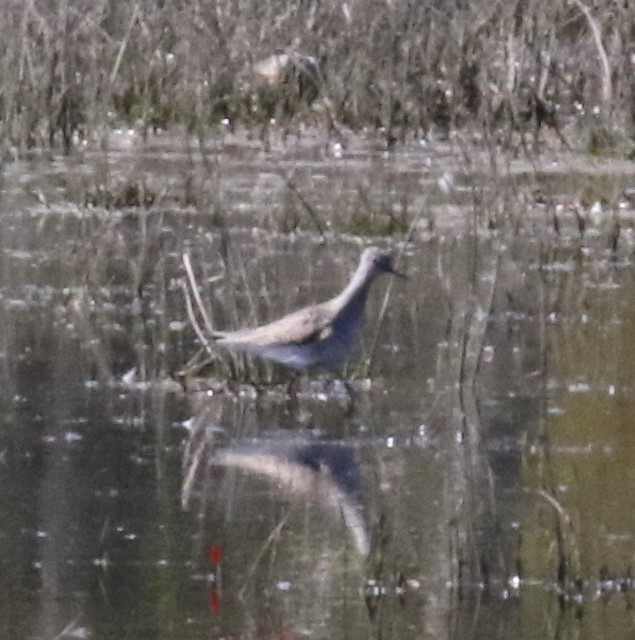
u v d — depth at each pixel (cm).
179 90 2669
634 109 2573
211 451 1335
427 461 1319
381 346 1617
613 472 1288
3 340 1631
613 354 1603
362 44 2697
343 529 1174
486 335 1661
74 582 1080
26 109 2586
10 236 2064
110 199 2231
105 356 1581
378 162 2477
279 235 2050
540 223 2136
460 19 2675
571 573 1102
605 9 2652
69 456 1322
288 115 2695
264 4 2739
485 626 1027
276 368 1515
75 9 2642
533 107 2581
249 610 1041
